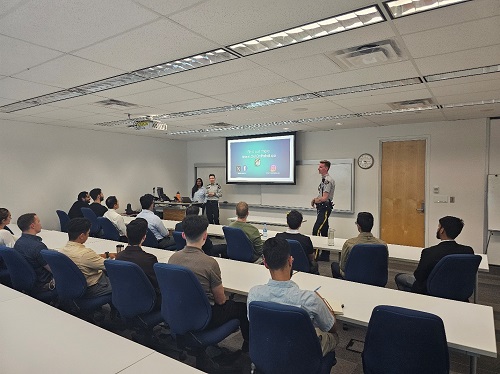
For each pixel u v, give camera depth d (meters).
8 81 3.41
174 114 5.31
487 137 5.52
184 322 2.04
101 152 7.33
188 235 2.26
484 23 2.08
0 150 5.84
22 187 6.13
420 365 1.48
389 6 1.92
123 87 3.63
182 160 9.25
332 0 1.83
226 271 2.79
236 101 4.32
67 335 1.57
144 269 2.47
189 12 1.96
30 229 3.07
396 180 6.35
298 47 2.50
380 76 3.20
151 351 1.43
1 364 1.31
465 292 2.61
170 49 2.55
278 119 5.75
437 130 5.91
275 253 1.69
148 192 8.34
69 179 6.79
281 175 7.51
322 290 2.28
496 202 5.42
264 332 1.59
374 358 1.59
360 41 2.38
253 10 1.94
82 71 3.08
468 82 3.41
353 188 6.73
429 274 2.68
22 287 2.88
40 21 2.07
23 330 1.62
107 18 2.04
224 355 2.56
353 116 5.41
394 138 6.30
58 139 6.61
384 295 2.19
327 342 1.75
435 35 2.27
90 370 1.28
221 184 8.72
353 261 2.91
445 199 5.87
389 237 6.43
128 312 2.33
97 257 2.76
